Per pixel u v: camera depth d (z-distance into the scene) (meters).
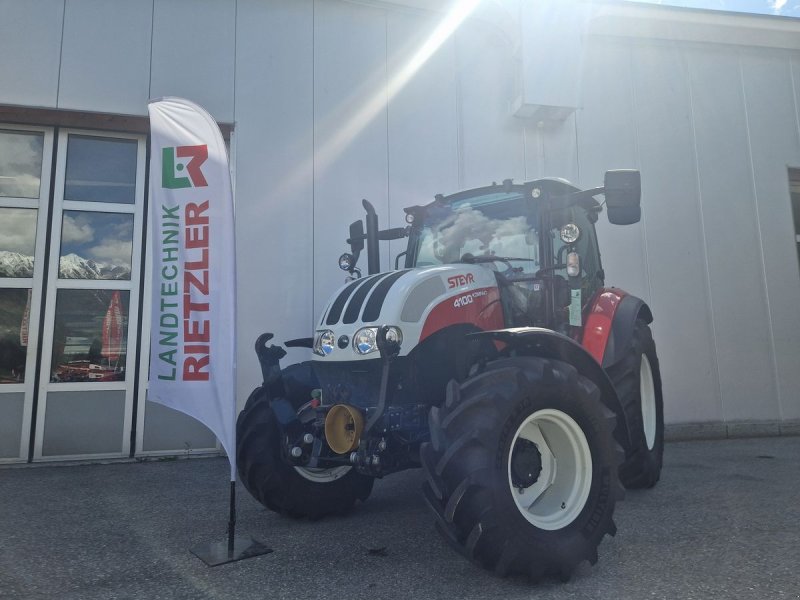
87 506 3.73
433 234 3.96
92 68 5.32
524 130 6.53
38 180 5.36
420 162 6.11
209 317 2.95
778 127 7.37
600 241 6.54
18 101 5.14
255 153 5.61
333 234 5.75
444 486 2.35
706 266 6.85
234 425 2.90
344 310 3.10
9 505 3.75
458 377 3.03
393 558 2.77
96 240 5.43
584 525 2.56
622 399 3.89
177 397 2.96
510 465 2.56
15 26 5.18
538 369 2.59
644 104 6.93
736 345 6.80
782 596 2.29
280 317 5.49
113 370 5.30
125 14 5.43
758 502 3.76
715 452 5.68
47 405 5.12
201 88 5.54
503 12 6.28
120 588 2.42
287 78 5.78
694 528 3.21
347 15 6.02
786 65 7.54
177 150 3.06
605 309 3.87
